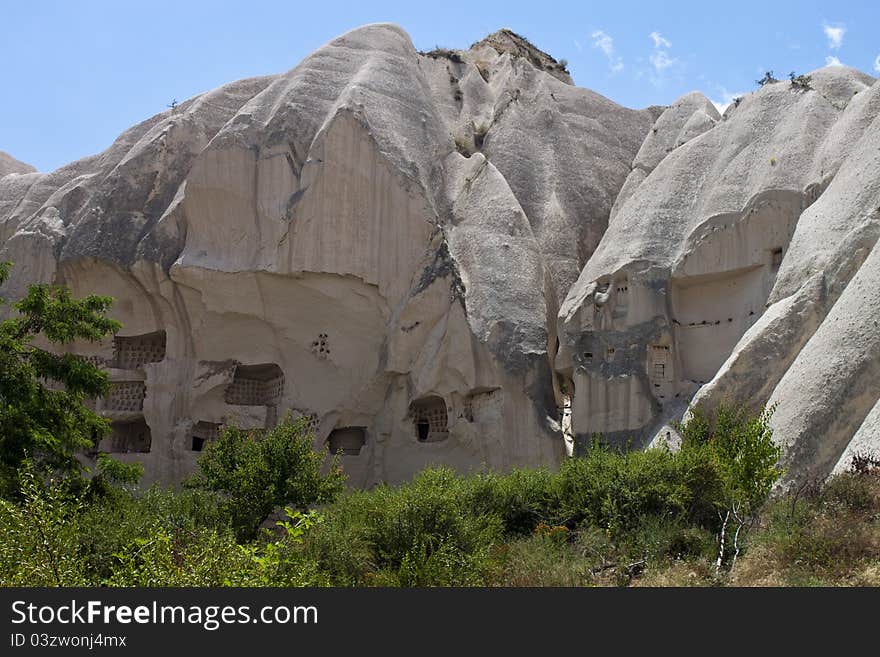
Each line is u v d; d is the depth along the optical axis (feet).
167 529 56.44
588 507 61.98
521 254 100.22
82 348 106.11
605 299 92.27
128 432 107.14
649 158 112.57
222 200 102.83
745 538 52.75
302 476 72.02
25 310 70.64
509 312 94.99
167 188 108.37
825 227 79.71
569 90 127.65
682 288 92.38
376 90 107.55
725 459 63.00
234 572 38.73
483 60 143.84
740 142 96.32
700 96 118.42
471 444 92.12
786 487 63.05
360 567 52.49
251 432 77.87
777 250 87.66
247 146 103.96
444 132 111.34
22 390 65.82
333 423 99.19
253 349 102.53
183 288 102.22
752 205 88.84
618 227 97.91
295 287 100.22
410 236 100.01
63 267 106.42
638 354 89.40
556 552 55.72
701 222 91.20
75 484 65.21
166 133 110.01
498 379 92.17
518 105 123.24
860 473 52.26
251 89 117.08
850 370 64.75
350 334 99.91
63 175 120.06
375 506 60.64
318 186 100.48
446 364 94.68
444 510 57.06
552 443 90.33
